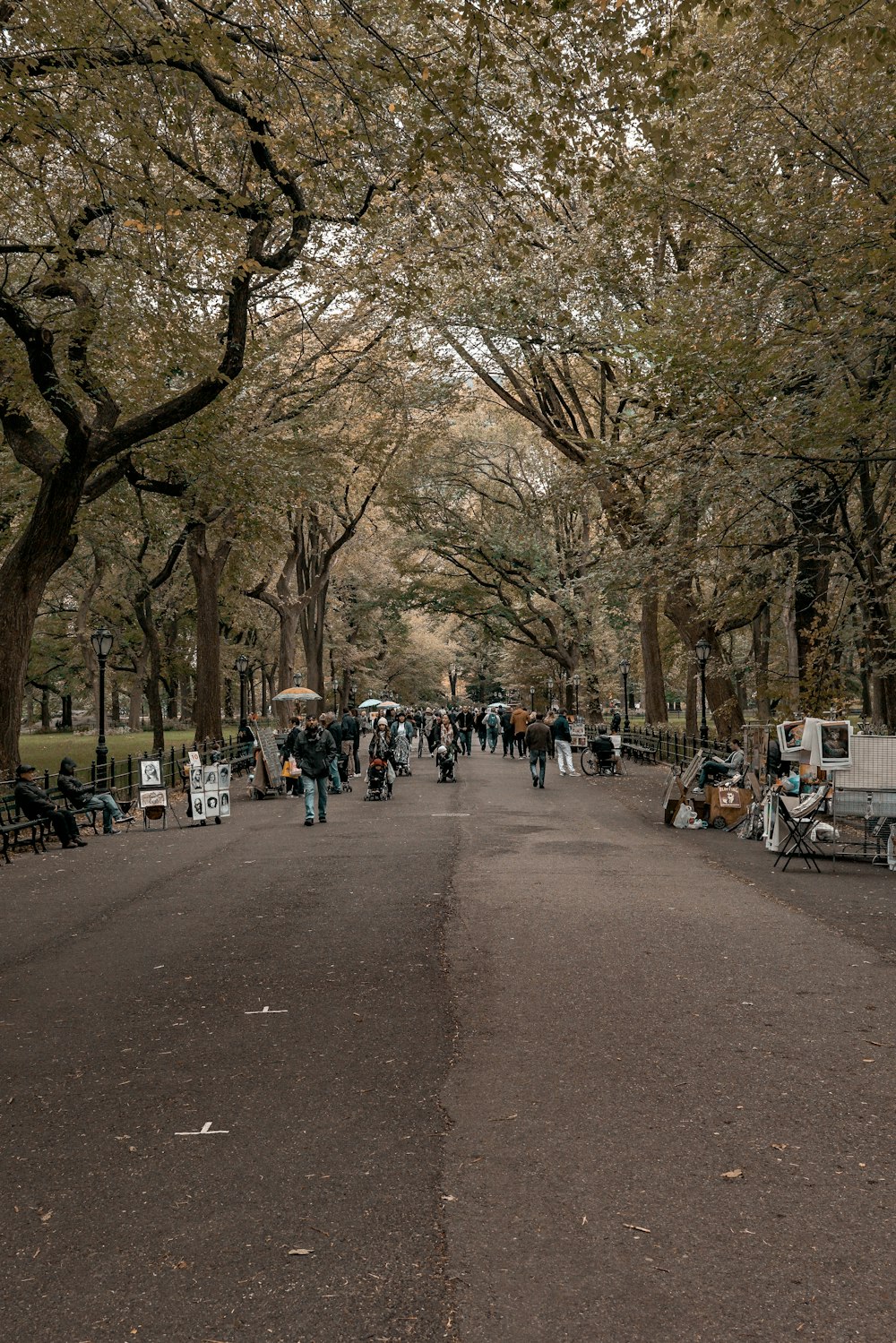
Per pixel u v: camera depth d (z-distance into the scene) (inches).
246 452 982.4
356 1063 243.9
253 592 1868.8
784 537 810.2
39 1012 295.4
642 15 414.6
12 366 734.5
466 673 4520.2
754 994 297.0
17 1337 139.3
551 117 434.3
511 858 582.2
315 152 556.1
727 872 533.0
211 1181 184.4
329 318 1229.1
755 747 800.9
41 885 529.7
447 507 1971.0
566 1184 180.5
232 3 545.0
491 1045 255.3
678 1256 156.4
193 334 681.0
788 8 420.2
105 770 905.5
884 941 365.1
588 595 1792.6
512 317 1153.4
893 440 659.4
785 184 667.4
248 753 1555.1
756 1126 204.2
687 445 698.2
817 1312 141.9
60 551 778.8
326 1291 148.6
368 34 448.5
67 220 638.5
